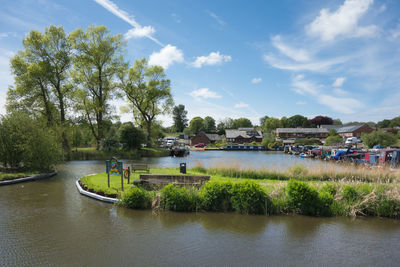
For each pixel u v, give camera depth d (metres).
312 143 66.38
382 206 8.22
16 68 29.25
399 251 5.68
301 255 5.44
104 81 35.56
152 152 42.19
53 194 11.23
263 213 8.38
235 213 8.38
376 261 5.21
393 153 20.28
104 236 6.39
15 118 17.38
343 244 6.04
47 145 17.62
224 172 15.30
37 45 29.56
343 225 7.36
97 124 39.16
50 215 8.10
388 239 6.37
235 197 8.48
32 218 7.80
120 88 41.28
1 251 5.53
